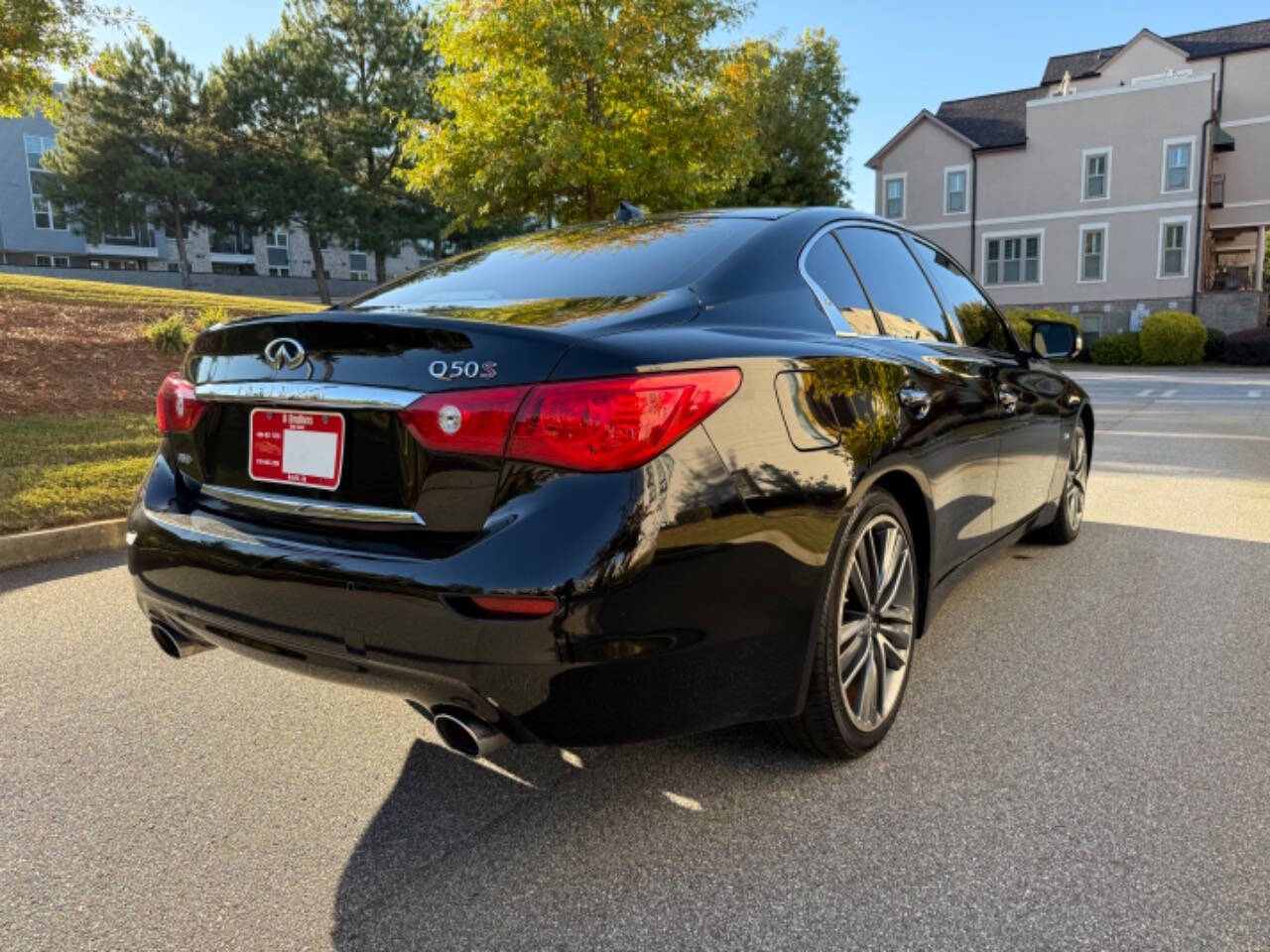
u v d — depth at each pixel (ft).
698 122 40.91
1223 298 100.94
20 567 15.08
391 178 132.77
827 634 7.37
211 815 7.44
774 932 5.88
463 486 6.12
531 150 39.81
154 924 6.06
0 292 48.57
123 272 156.25
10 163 161.27
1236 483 22.02
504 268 9.01
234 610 6.98
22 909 6.21
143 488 8.26
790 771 7.96
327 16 128.98
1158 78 104.94
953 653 10.75
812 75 103.65
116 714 9.36
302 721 9.23
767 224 8.95
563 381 5.97
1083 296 107.65
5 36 34.17
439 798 7.68
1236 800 7.33
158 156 130.72
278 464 7.11
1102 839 6.82
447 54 40.29
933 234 115.24
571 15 38.11
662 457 6.05
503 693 5.99
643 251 8.66
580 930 5.95
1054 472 13.87
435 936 5.92
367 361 6.55
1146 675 9.95
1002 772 7.89
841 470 7.25
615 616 5.89
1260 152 111.45
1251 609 12.16
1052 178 107.96
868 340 8.78
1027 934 5.79
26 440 22.95
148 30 38.14
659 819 7.25
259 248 172.45
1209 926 5.82
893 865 6.57
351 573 6.28
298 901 6.30
